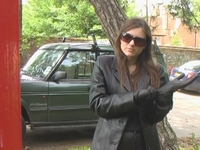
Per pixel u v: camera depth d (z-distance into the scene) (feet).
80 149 19.13
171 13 20.70
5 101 2.80
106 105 6.96
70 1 29.17
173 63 62.90
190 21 20.48
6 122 2.81
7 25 2.78
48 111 19.99
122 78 7.20
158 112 7.04
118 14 13.71
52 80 20.26
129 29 7.18
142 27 7.18
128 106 6.80
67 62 20.93
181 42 93.56
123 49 7.26
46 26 53.52
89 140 22.30
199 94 48.62
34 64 22.12
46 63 21.36
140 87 7.16
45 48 23.30
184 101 42.70
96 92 7.22
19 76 2.85
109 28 13.74
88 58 21.45
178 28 101.60
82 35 52.54
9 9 2.78
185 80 7.00
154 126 7.51
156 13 24.93
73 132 24.21
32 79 20.30
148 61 7.39
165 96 6.97
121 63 7.28
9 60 2.80
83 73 21.24
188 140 22.18
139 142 7.18
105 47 22.09
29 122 19.89
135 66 7.38
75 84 20.61
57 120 20.31
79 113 20.76
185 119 30.63
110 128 7.13
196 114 33.37
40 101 19.81
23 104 19.43
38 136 22.91
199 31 20.74
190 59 63.31
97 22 52.75
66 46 21.66
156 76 7.33
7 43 2.79
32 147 20.31
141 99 6.78
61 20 54.44
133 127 7.12
